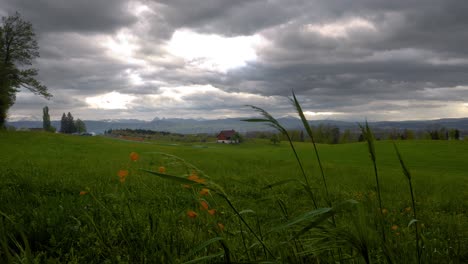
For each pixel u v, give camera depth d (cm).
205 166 1914
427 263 165
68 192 785
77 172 1256
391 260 133
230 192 922
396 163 3650
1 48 4944
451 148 5169
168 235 234
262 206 380
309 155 4725
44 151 2959
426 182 1648
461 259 233
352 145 5969
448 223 554
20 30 5044
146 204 575
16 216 381
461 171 3097
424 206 924
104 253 267
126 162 1838
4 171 1109
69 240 311
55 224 349
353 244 117
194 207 335
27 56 5128
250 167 2056
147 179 957
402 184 1477
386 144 5647
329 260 182
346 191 1070
